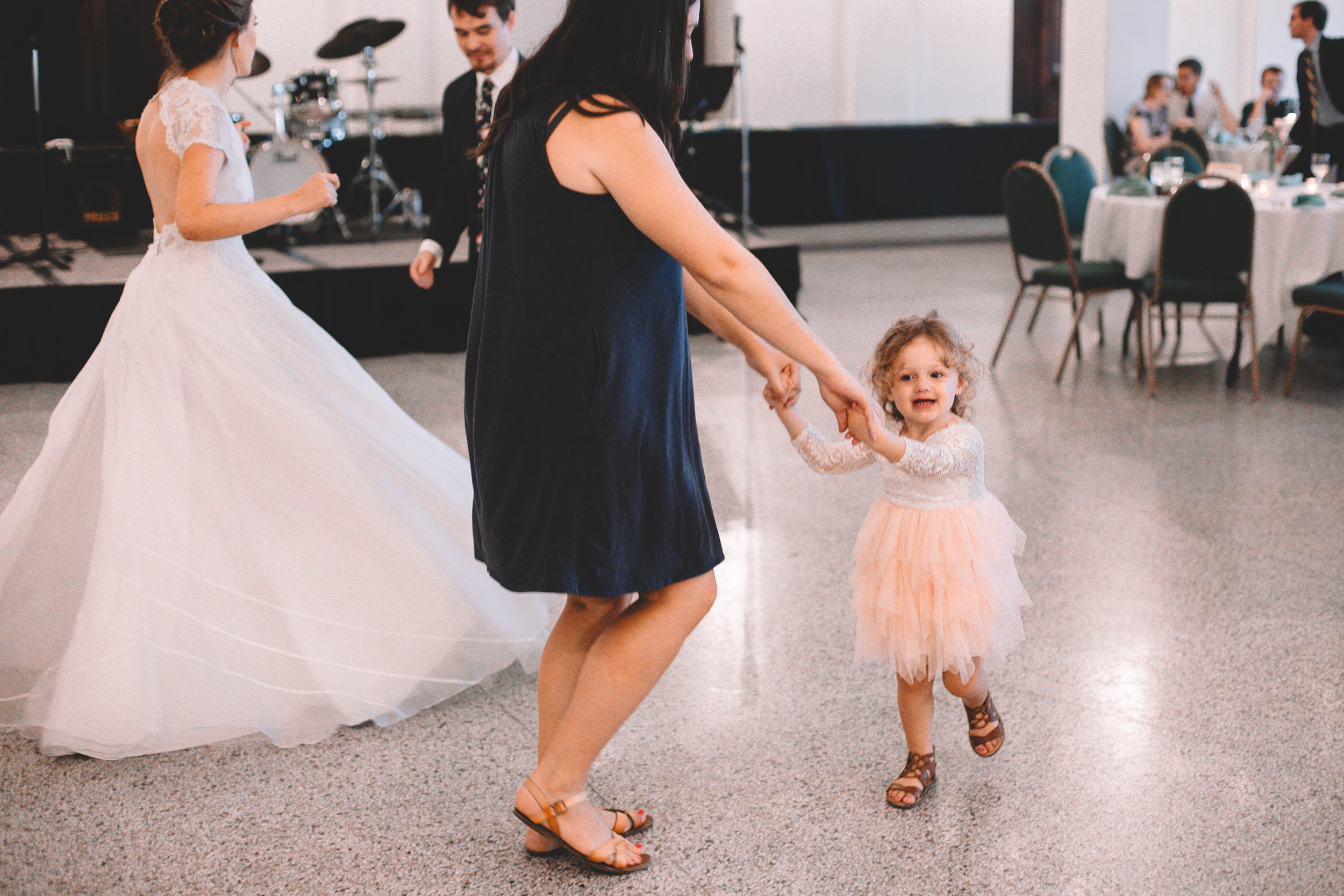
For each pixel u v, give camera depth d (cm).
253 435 238
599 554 177
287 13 1138
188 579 233
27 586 240
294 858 204
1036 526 368
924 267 915
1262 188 584
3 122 813
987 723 225
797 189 1141
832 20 1388
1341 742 240
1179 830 211
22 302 546
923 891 195
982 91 1457
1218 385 548
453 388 546
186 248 245
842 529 368
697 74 874
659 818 217
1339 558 338
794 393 210
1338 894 193
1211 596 314
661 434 179
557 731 194
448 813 218
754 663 279
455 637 249
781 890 196
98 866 201
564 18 172
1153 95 862
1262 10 1190
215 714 236
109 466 233
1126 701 258
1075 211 688
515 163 170
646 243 171
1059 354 619
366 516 243
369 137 920
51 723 229
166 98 242
